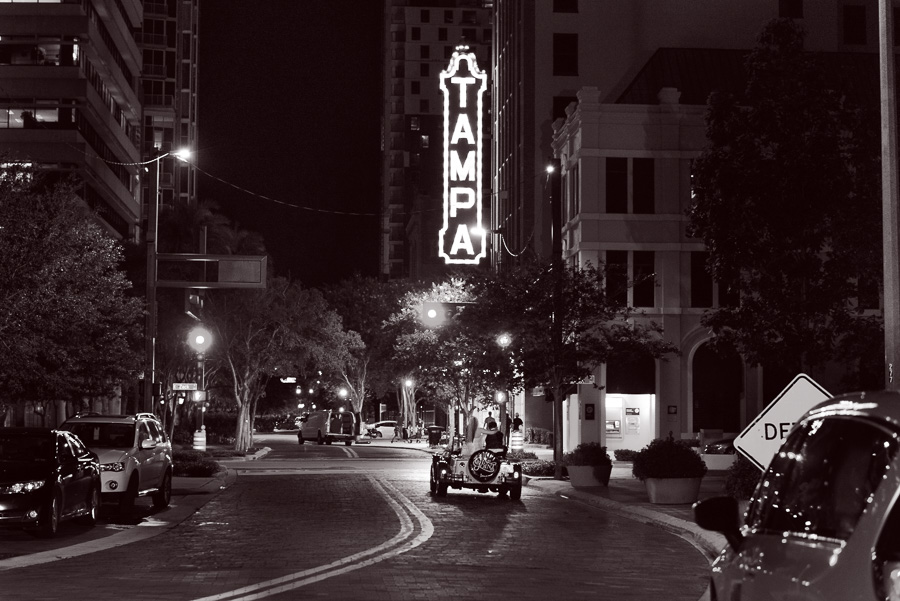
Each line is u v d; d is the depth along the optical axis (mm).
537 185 66625
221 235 73250
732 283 31891
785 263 29969
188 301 35781
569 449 55375
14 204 26500
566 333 40156
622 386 53812
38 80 72000
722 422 54094
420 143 162500
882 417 4215
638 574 15461
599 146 54031
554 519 24188
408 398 88875
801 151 30000
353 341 63156
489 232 81562
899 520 3758
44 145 71312
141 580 14406
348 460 54188
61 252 27031
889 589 3627
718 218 30578
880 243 29922
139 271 57469
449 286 61625
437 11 163250
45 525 19188
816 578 4148
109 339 31125
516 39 71688
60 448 20453
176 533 20703
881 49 16312
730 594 5293
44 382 29031
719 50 61812
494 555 17469
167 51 129375
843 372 51156
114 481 23359
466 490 33656
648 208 54156
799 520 4656
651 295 53969
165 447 26875
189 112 139750
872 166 30375
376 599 12891
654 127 54312
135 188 92562
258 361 59094
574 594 13461
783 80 31141
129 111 89188
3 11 72312
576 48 66688
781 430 14391
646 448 27750
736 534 5516
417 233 133750
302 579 14500
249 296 58094
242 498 29578
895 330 15891
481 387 50719
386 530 21266
